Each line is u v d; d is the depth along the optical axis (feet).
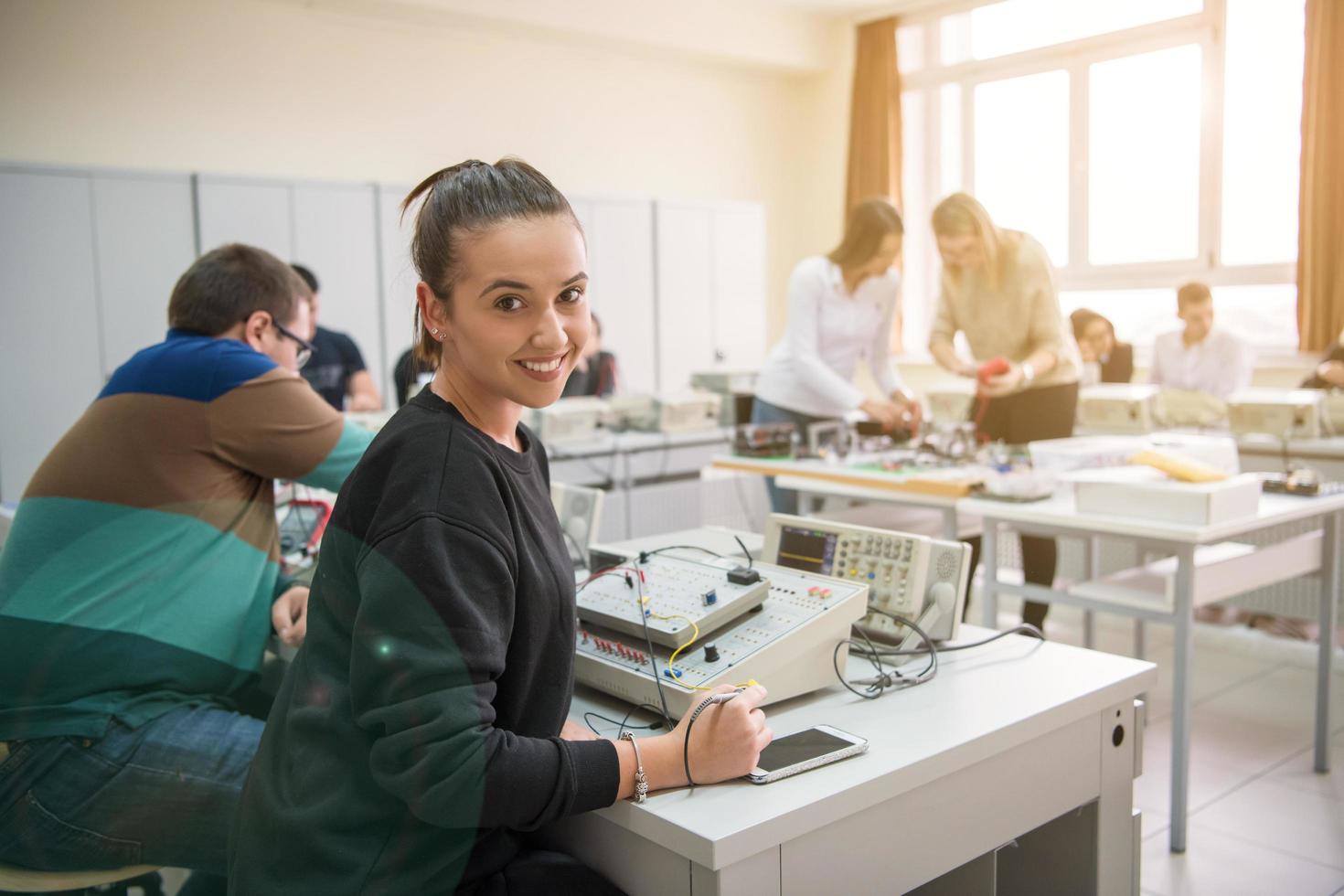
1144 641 10.72
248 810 3.14
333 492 5.27
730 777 3.36
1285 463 12.11
